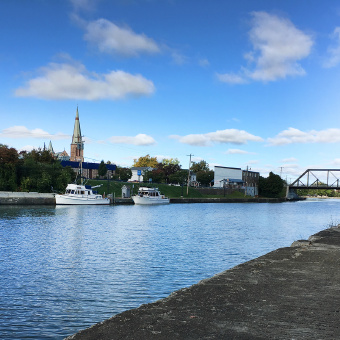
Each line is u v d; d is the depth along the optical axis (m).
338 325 5.34
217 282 8.04
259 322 5.42
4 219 50.09
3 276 19.52
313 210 98.50
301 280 8.29
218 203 130.75
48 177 88.38
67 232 38.34
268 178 174.38
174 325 5.25
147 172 178.12
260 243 33.25
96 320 13.57
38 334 12.24
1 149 84.75
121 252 27.02
